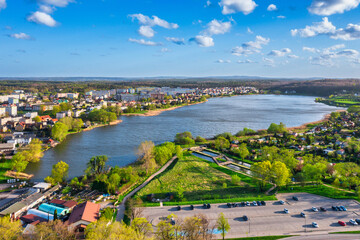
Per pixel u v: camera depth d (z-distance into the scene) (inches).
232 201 4958.2
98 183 5674.2
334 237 3779.5
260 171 5708.7
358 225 4114.2
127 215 4507.9
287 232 3929.6
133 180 6289.4
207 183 6264.8
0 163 7288.4
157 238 3474.4
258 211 4576.8
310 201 4972.9
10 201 5191.9
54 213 4281.5
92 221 4099.4
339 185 5831.7
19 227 3806.6
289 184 6013.8
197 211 4571.9
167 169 7426.2
